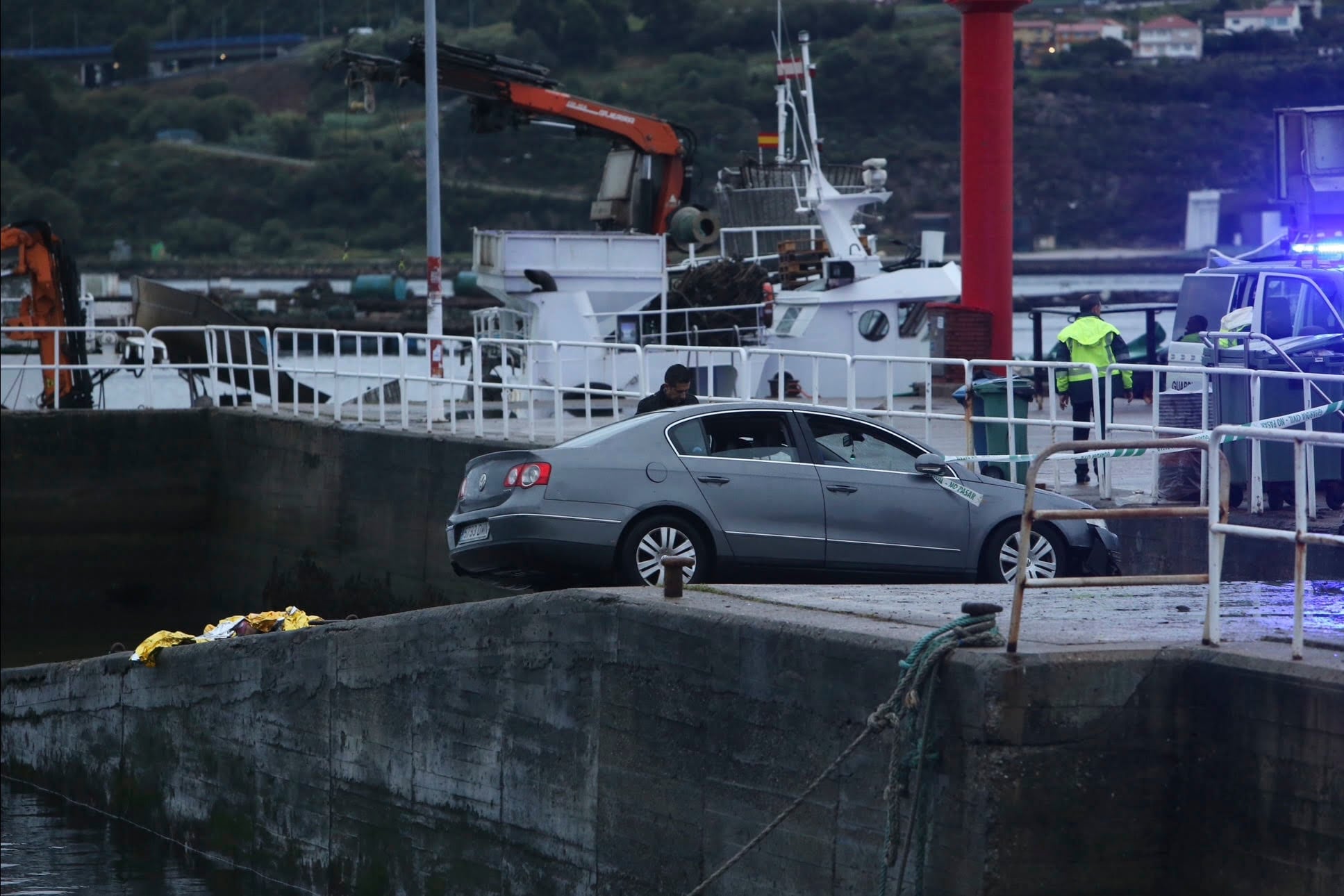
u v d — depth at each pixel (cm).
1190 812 2984
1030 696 2931
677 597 3866
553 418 9506
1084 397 6384
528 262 10156
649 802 3744
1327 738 2775
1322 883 2783
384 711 4669
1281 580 4866
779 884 3397
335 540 8719
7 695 6775
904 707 3022
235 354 11662
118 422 9888
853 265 10369
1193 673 2992
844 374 10350
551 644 4047
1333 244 5828
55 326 10669
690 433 4781
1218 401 5259
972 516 4856
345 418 9238
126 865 5428
